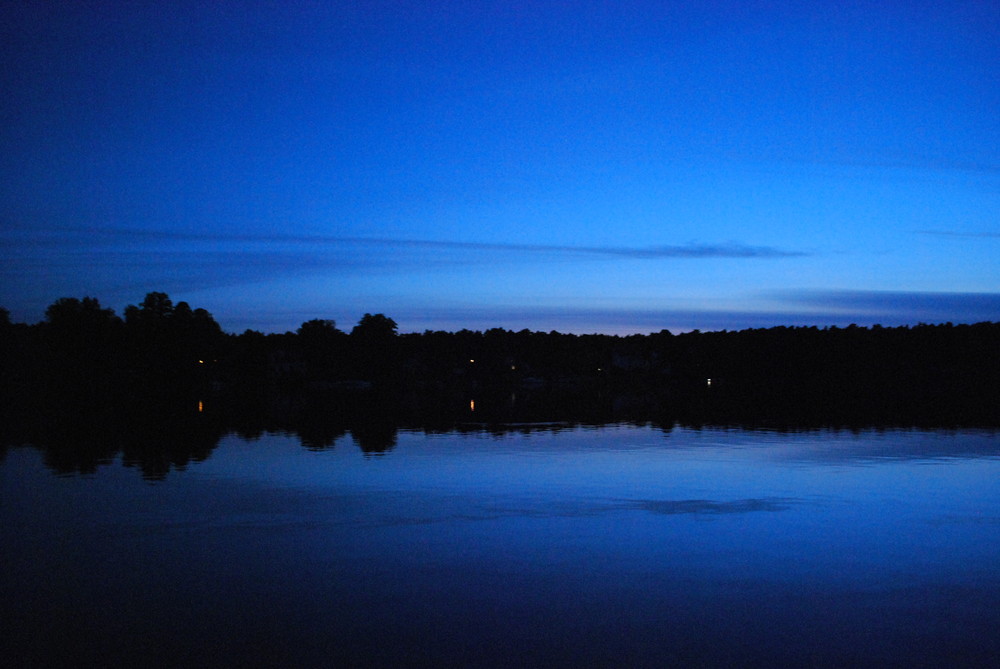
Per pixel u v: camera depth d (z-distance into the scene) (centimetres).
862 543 1388
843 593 1118
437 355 15412
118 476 2122
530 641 950
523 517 1606
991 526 1514
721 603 1079
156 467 2300
